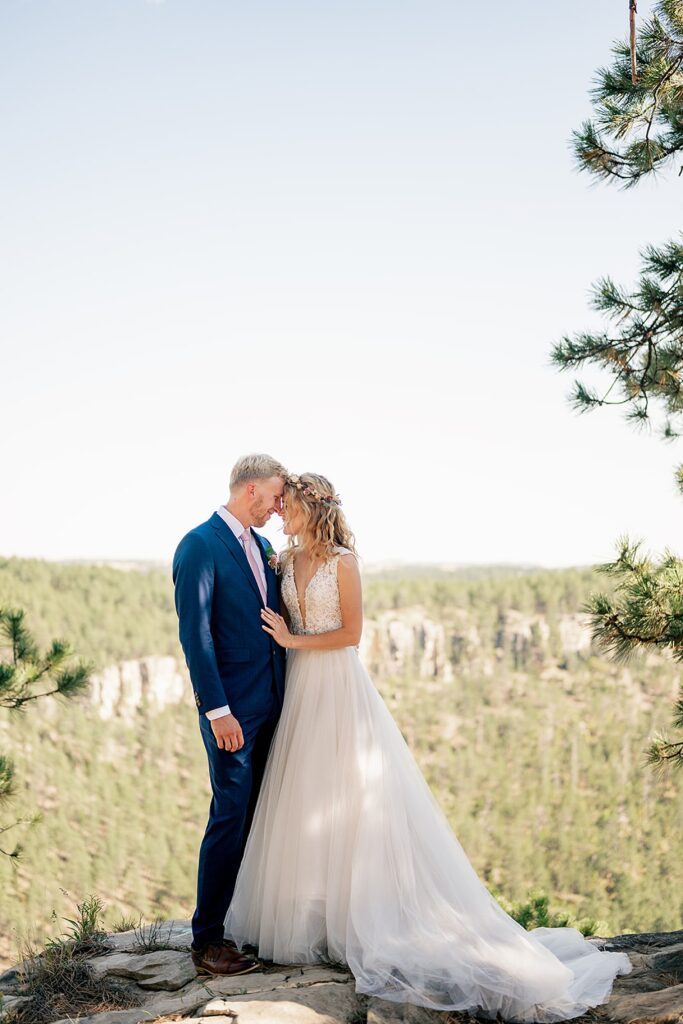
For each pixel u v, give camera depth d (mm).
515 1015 2771
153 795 62125
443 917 3004
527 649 84312
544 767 72562
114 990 3006
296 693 3285
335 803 3123
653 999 2822
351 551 3301
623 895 62719
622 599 4754
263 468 3303
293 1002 2672
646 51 4637
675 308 5414
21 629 7020
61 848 54531
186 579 3145
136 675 70500
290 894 3098
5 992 3094
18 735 60812
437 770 73250
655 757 4680
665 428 5719
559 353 5742
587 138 5145
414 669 84562
